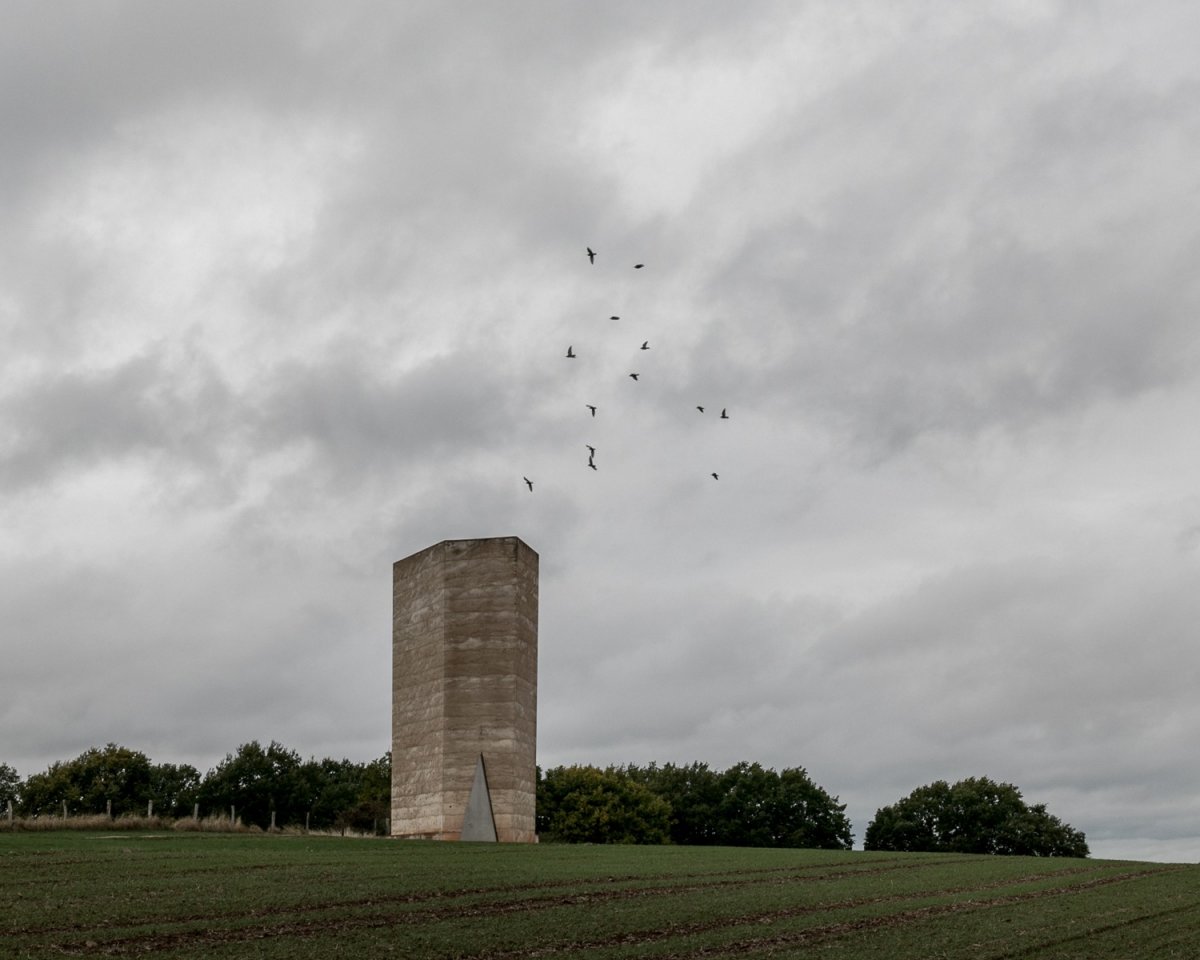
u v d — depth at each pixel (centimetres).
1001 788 11806
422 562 6675
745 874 4509
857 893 3994
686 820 12112
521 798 6278
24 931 2777
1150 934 3177
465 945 2836
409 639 6725
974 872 4812
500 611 6353
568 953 2788
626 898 3694
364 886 3700
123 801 11150
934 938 3078
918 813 11888
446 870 4191
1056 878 4575
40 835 5028
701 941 2983
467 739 6250
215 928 2911
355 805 11856
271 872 3925
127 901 3222
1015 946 2983
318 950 2695
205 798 11462
